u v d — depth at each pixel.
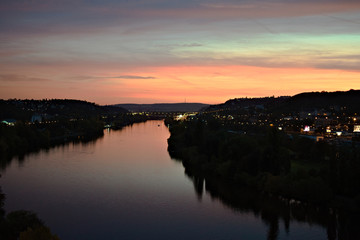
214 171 153.38
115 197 124.69
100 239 91.38
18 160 188.62
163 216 107.44
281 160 130.00
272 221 103.06
